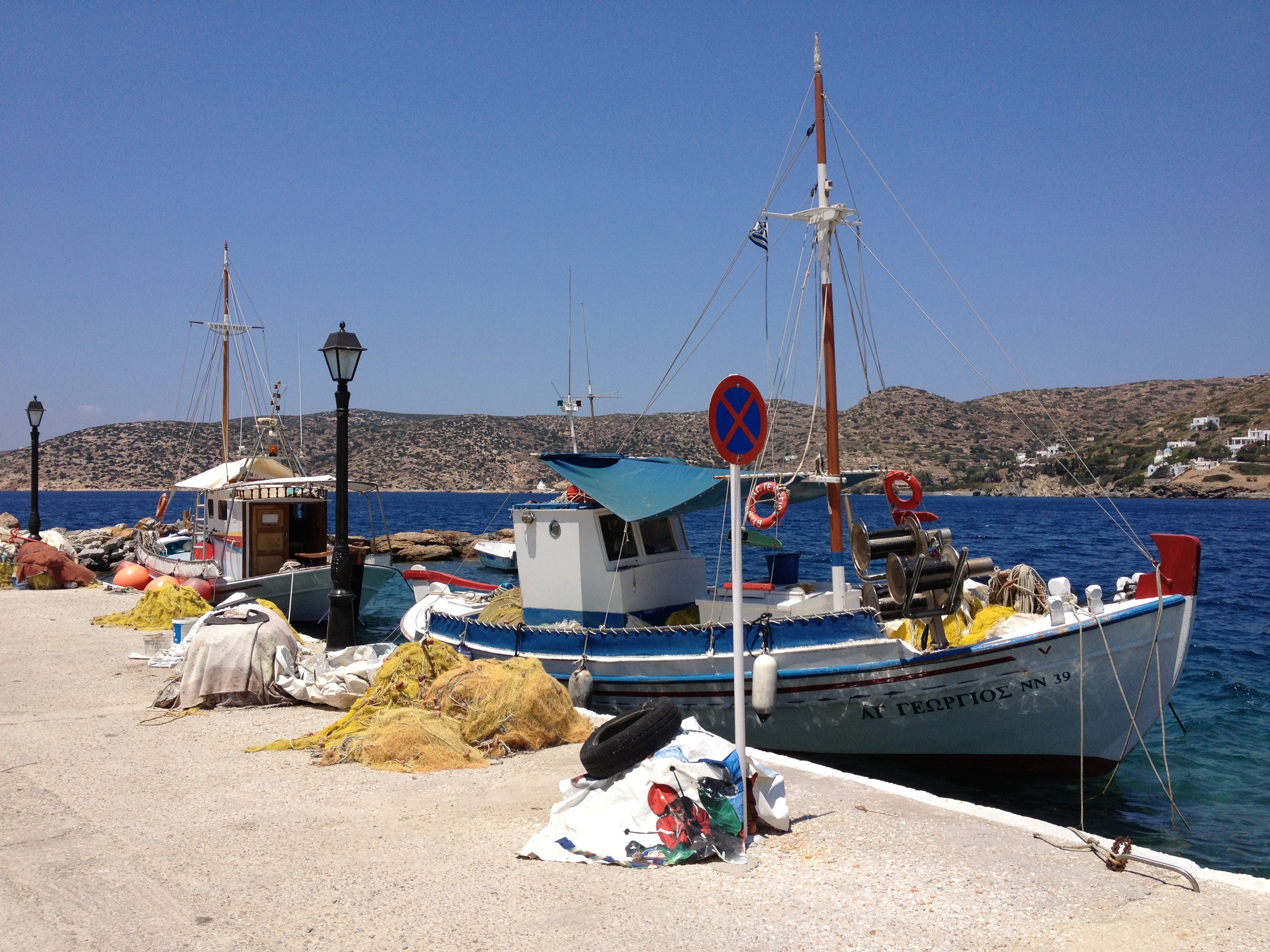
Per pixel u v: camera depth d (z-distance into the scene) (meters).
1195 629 22.44
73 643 14.74
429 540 51.09
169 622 16.58
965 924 4.82
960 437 186.25
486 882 5.38
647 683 11.46
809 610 12.93
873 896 5.17
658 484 12.41
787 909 5.00
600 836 5.87
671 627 11.38
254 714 9.92
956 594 10.41
